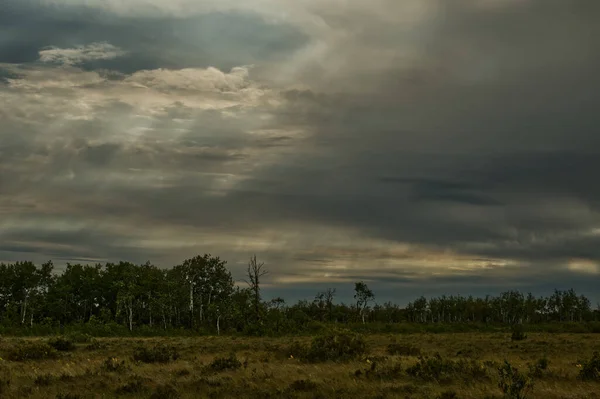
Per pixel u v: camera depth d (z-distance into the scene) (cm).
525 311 12662
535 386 1873
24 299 10375
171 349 3597
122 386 1836
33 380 2016
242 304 8494
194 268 9788
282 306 8512
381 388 1828
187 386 1875
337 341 3073
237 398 1686
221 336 6850
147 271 9831
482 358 3300
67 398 1641
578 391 1827
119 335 7612
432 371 2141
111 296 10744
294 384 1886
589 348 4144
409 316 13188
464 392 1748
